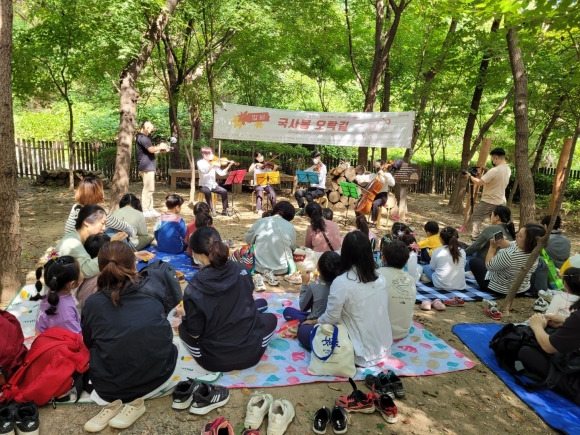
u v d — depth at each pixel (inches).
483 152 354.9
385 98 467.8
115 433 111.7
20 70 382.6
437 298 208.7
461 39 413.4
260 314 145.9
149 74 550.9
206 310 128.3
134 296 118.3
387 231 344.8
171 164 533.6
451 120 636.7
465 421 124.3
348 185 341.7
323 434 114.8
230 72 588.4
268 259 226.5
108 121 697.6
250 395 128.9
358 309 142.8
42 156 522.9
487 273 219.3
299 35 474.3
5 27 168.1
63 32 366.9
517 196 562.6
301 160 571.2
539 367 136.9
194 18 379.2
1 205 177.6
